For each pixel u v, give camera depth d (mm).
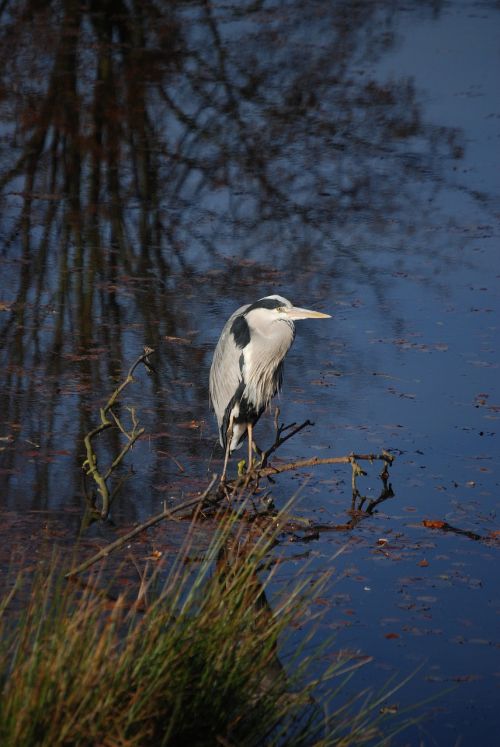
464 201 22531
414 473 11703
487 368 14680
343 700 7668
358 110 28828
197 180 22781
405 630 8672
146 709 6133
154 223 20109
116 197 21328
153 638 6543
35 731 5820
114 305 16219
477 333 15961
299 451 12172
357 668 8102
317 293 17281
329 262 18797
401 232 20531
